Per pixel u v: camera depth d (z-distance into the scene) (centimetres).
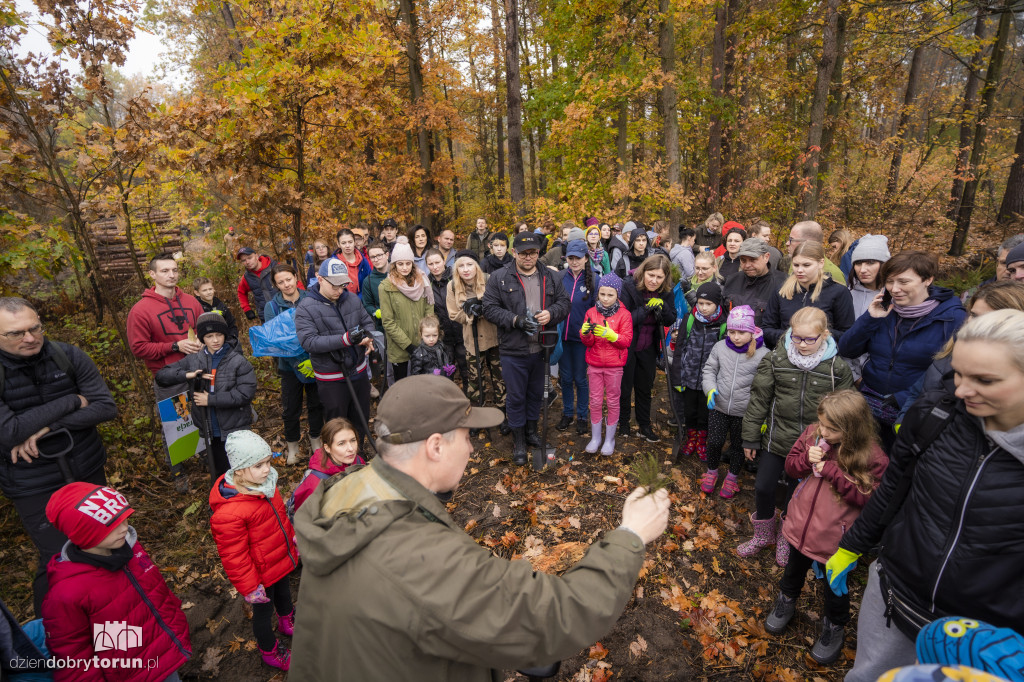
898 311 314
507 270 456
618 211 1102
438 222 1594
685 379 446
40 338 294
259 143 594
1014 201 1267
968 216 1241
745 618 309
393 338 521
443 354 480
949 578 165
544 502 418
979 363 144
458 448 135
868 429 255
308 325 427
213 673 294
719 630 303
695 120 1481
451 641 105
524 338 447
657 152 1511
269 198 603
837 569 222
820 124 1084
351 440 321
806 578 338
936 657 139
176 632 243
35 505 305
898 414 313
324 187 653
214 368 402
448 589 106
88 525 208
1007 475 154
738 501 417
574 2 1119
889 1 868
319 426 489
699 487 435
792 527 279
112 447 506
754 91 1527
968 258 1216
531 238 437
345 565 113
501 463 477
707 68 1630
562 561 344
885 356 326
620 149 1401
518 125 1082
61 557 215
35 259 496
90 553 215
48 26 441
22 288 912
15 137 443
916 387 297
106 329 746
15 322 281
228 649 309
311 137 615
